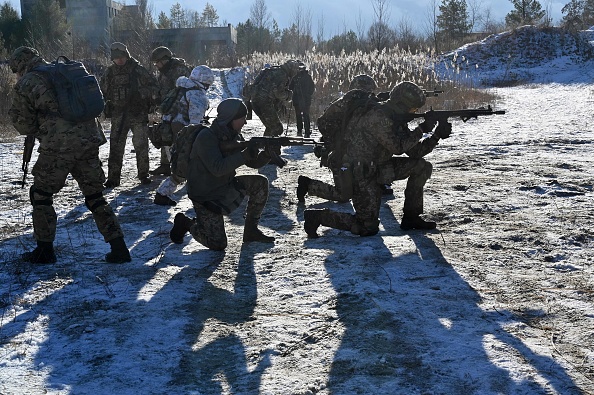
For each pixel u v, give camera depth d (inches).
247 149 208.7
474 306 171.8
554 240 231.6
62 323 165.2
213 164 209.3
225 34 2546.8
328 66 1088.8
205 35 2546.8
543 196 304.7
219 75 1505.9
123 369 140.2
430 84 1057.5
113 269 208.2
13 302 179.3
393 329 157.8
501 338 151.4
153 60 369.4
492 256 215.8
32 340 154.7
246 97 441.7
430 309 169.9
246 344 152.0
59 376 137.6
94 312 171.9
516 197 304.2
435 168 394.0
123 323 164.7
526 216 268.2
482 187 329.1
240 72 1489.9
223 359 144.8
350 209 291.1
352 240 238.8
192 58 2084.2
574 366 137.3
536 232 243.1
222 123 213.3
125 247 216.1
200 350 149.2
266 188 235.1
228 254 223.9
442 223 262.7
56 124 202.2
